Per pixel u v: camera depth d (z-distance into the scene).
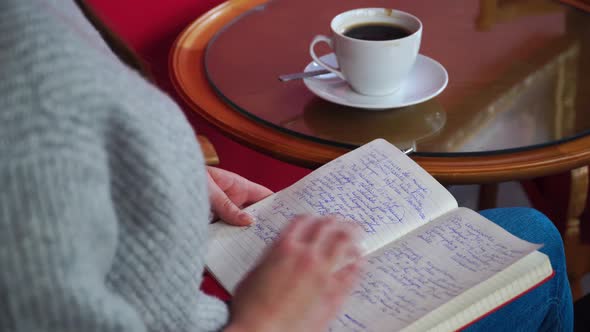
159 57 1.60
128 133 0.45
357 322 0.62
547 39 1.13
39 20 0.43
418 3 1.29
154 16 1.54
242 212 0.77
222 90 1.02
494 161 0.85
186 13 1.58
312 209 0.77
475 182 0.84
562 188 1.54
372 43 0.89
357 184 0.80
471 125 0.91
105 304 0.43
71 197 0.41
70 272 0.41
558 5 1.26
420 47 1.12
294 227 0.56
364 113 0.94
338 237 0.55
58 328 0.42
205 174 0.51
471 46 1.12
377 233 0.73
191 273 0.50
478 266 0.66
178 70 1.10
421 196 0.77
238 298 0.54
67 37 0.43
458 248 0.69
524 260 0.66
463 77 1.02
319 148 0.89
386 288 0.65
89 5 0.68
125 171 0.46
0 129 0.41
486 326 0.83
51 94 0.41
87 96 0.42
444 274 0.66
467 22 1.21
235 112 0.97
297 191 0.81
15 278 0.40
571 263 1.56
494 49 1.10
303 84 1.03
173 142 0.48
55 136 0.41
